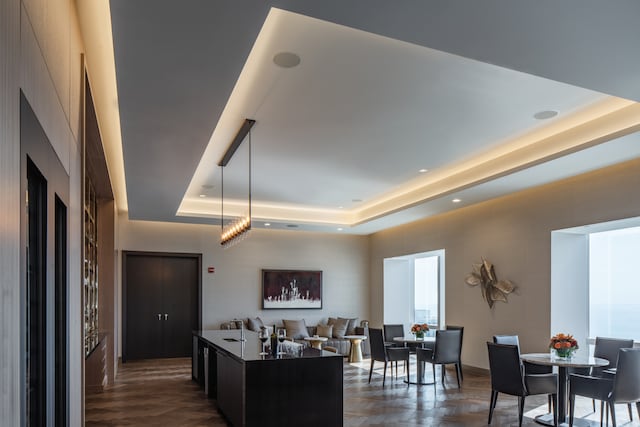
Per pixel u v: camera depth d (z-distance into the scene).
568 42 3.15
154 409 6.46
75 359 3.22
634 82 3.78
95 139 5.34
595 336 7.57
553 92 4.94
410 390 7.62
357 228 12.02
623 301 7.18
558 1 2.68
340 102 5.13
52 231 2.25
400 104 5.20
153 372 9.42
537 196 7.91
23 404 1.58
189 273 11.89
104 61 4.16
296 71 4.43
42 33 2.03
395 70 4.41
